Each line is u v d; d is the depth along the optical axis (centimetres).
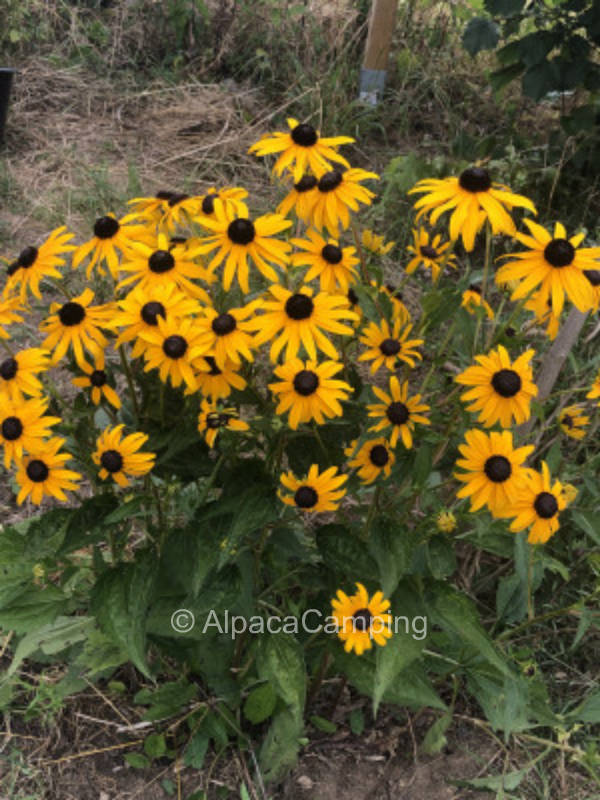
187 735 73
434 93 177
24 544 63
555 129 173
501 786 69
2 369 55
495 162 145
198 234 62
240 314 52
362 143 166
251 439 62
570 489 57
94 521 59
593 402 92
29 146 155
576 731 76
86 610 80
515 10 138
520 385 53
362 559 60
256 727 74
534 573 70
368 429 56
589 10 138
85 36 184
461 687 80
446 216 137
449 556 59
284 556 71
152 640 67
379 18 164
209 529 59
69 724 74
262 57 182
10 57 175
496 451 54
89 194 140
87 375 56
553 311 51
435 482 80
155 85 177
